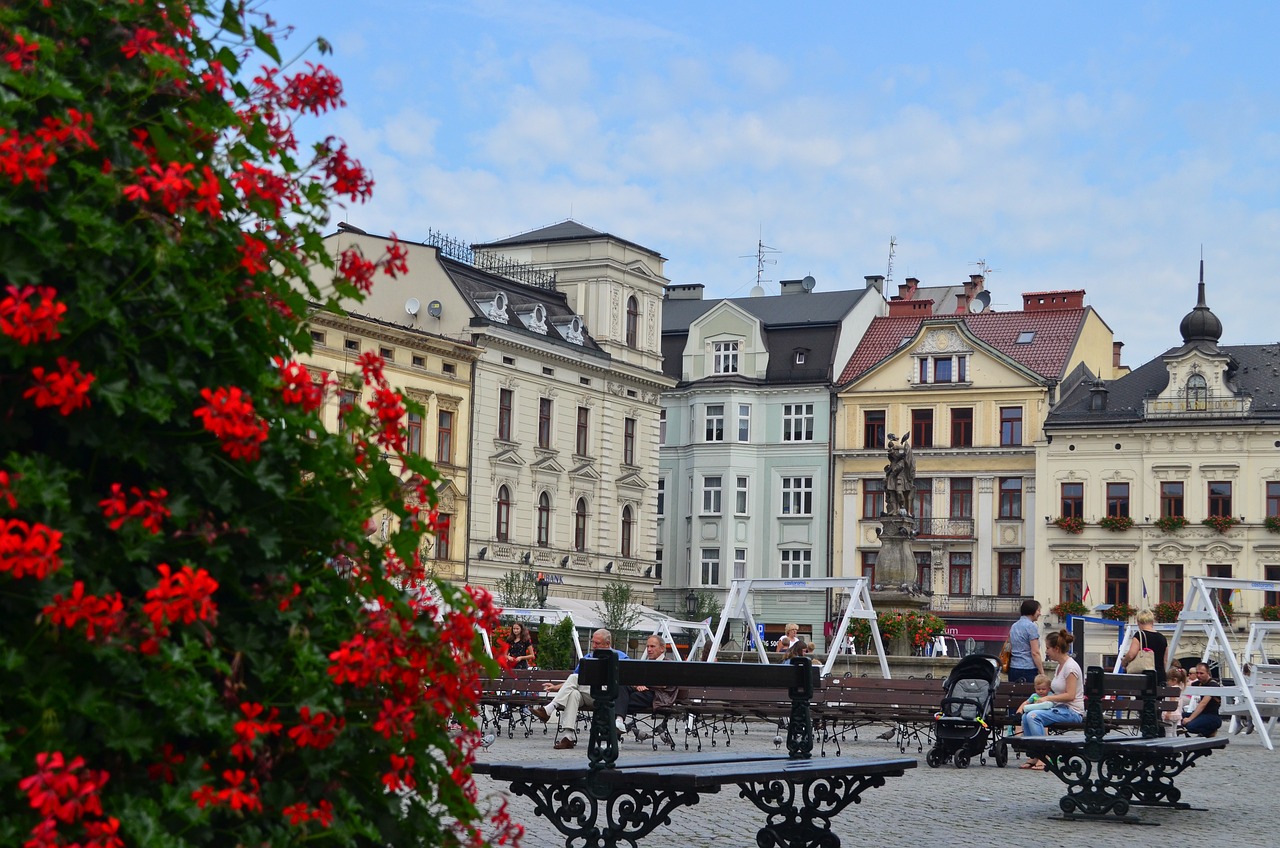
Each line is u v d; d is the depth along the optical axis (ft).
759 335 261.03
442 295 205.16
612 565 229.25
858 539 253.24
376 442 14.99
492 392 206.49
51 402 12.47
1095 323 262.88
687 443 262.88
